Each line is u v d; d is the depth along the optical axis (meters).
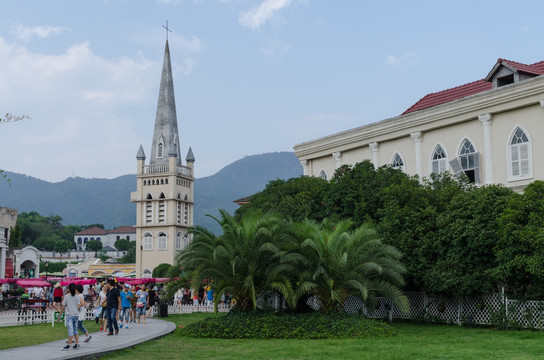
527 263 21.03
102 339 20.00
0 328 25.72
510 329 22.89
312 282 22.28
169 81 129.88
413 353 15.70
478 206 23.48
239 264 22.64
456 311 25.70
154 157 128.50
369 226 24.61
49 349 17.12
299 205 29.73
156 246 125.12
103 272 126.94
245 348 17.92
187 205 131.38
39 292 42.75
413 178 29.25
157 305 34.47
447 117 32.75
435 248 24.88
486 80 32.81
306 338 20.75
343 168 31.47
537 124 28.61
